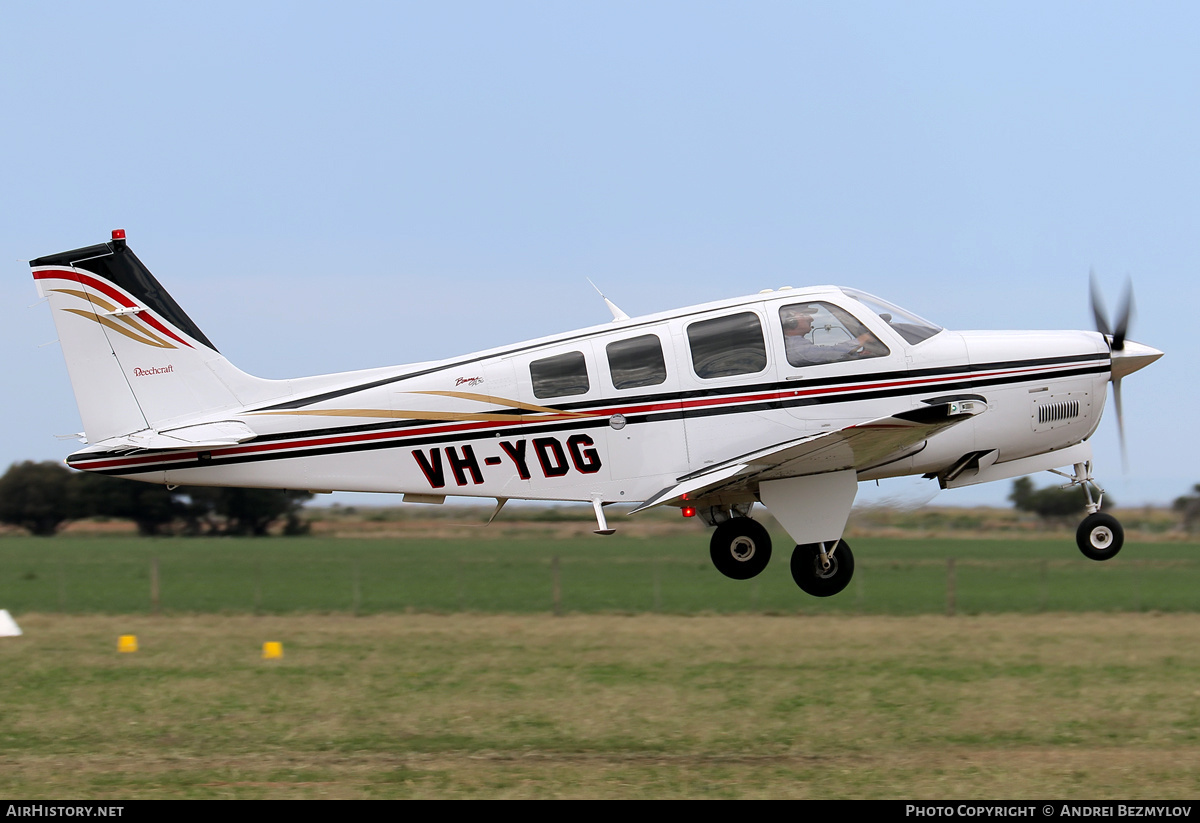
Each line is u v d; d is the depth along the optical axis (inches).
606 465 1694.1
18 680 2146.9
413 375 1761.8
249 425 1779.0
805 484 1718.8
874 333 1696.6
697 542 7746.1
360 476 1761.8
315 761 1449.3
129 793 1302.9
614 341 1699.1
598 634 2896.2
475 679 2094.0
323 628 3137.3
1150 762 1416.1
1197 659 2321.6
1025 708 1770.4
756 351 1680.6
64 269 1820.9
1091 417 1763.0
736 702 1829.5
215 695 1955.0
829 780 1337.4
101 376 1822.1
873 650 2508.6
